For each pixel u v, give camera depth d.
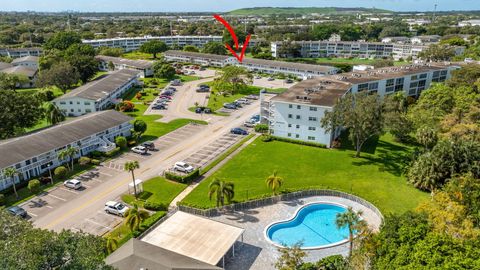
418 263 35.41
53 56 171.88
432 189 63.88
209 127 103.56
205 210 57.91
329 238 53.62
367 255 42.56
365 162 79.19
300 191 64.38
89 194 65.31
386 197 63.41
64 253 27.81
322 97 93.19
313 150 86.56
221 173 73.62
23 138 74.62
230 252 49.44
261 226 55.56
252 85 159.88
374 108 78.12
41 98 118.81
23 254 26.19
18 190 66.44
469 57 169.50
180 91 148.75
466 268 33.59
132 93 145.12
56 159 75.38
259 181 69.75
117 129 90.62
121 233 53.56
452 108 90.44
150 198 63.44
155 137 94.88
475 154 63.56
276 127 94.44
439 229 40.88
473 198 51.06
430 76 131.75
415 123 90.06
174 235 49.56
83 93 118.88
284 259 43.12
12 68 166.75
